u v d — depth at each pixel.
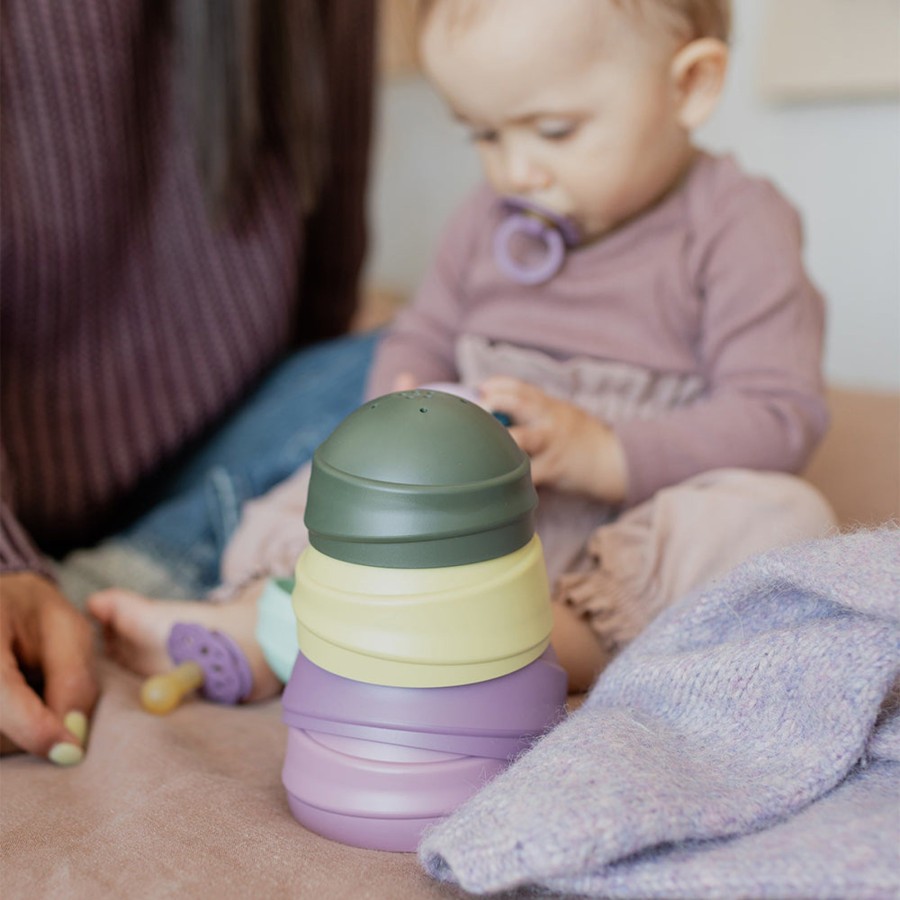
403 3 1.27
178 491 1.02
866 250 1.35
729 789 0.39
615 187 0.76
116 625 0.69
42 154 0.89
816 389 0.76
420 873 0.41
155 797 0.48
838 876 0.32
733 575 0.45
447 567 0.43
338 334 1.28
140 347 1.00
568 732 0.42
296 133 1.05
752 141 1.42
